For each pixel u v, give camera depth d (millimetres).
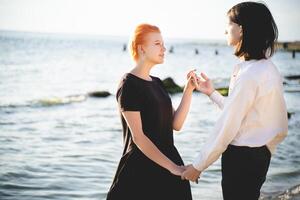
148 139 3008
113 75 36375
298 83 28422
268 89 2791
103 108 16844
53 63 49000
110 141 10164
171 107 3270
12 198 5688
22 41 126062
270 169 7312
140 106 3049
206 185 6262
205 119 13898
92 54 76312
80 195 5867
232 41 2979
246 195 2832
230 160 2875
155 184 3053
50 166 7488
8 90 23359
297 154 8672
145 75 3219
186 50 118000
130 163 3076
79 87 26562
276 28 2943
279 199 5219
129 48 3287
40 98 20125
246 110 2793
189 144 9594
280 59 69125
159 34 3215
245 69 2842
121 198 3059
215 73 40875
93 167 7473
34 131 11477
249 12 2879
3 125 12359
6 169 7172
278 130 2863
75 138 10508
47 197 5758
